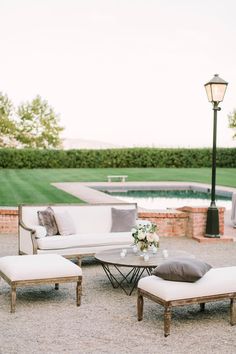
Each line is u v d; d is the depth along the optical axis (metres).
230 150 41.28
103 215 9.59
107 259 7.08
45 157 40.59
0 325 5.52
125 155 41.50
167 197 22.64
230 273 5.94
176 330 5.45
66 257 8.41
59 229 8.80
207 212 11.17
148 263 6.81
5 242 10.54
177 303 5.33
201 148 41.59
